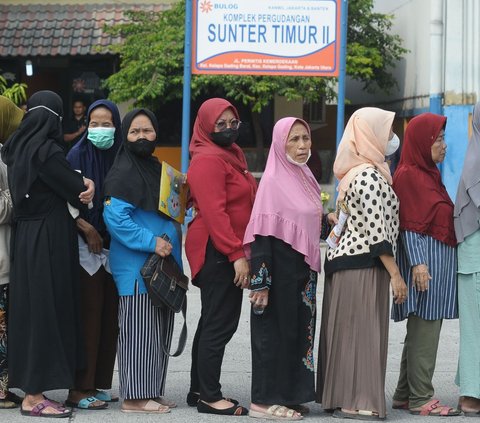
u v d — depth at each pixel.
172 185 9.49
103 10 26.41
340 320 9.25
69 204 9.32
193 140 9.56
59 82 26.53
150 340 9.37
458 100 23.30
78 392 9.73
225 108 9.38
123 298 9.36
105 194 9.32
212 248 9.37
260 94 22.98
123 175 9.30
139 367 9.33
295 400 9.27
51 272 9.16
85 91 26.50
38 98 9.40
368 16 24.84
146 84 23.17
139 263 9.33
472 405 9.53
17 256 9.23
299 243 9.20
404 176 9.44
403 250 9.52
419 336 9.50
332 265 9.32
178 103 26.34
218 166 9.24
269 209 9.15
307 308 9.33
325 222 9.88
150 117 9.44
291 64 20.22
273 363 9.26
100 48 24.83
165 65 22.88
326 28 20.09
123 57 24.45
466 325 9.46
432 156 9.46
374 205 9.05
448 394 10.47
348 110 28.64
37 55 25.00
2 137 9.91
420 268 9.27
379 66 24.34
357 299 9.18
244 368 11.60
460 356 9.54
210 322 9.40
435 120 9.41
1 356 9.50
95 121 9.69
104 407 9.61
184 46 22.30
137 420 9.16
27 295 9.17
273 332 9.27
